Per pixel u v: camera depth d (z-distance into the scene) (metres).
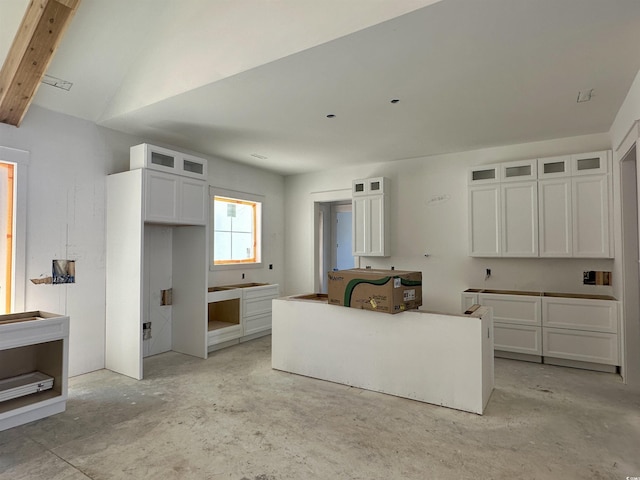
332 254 6.84
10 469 2.14
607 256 3.92
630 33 2.28
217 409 2.94
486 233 4.59
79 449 2.35
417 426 2.66
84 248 3.77
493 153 4.80
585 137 4.27
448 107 3.46
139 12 3.17
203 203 4.30
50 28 2.72
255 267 5.95
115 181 3.89
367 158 5.38
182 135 4.30
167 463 2.20
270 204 6.30
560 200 4.17
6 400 2.77
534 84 2.98
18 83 2.95
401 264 5.42
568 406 3.00
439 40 2.34
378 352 3.30
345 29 2.29
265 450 2.34
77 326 3.72
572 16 2.11
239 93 3.15
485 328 3.01
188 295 4.51
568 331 3.98
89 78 3.46
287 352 3.84
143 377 3.68
